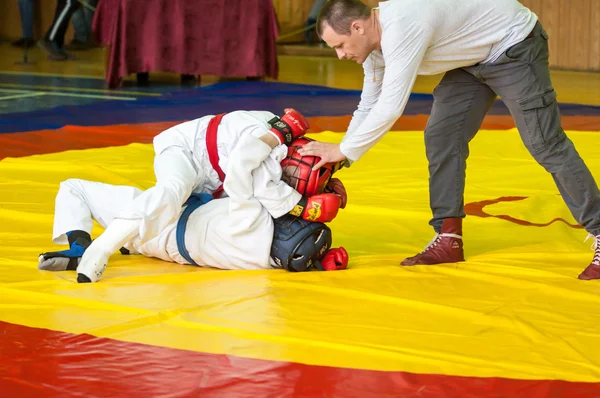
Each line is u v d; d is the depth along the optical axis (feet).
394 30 18.94
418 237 25.30
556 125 20.51
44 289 19.22
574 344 16.30
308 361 15.37
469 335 16.70
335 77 74.28
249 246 20.92
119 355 15.65
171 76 72.49
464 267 21.27
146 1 62.49
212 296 18.85
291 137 20.83
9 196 29.27
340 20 19.27
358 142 19.89
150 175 34.01
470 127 21.62
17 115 49.65
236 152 20.15
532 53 20.07
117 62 62.85
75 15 89.86
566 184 20.74
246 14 65.00
